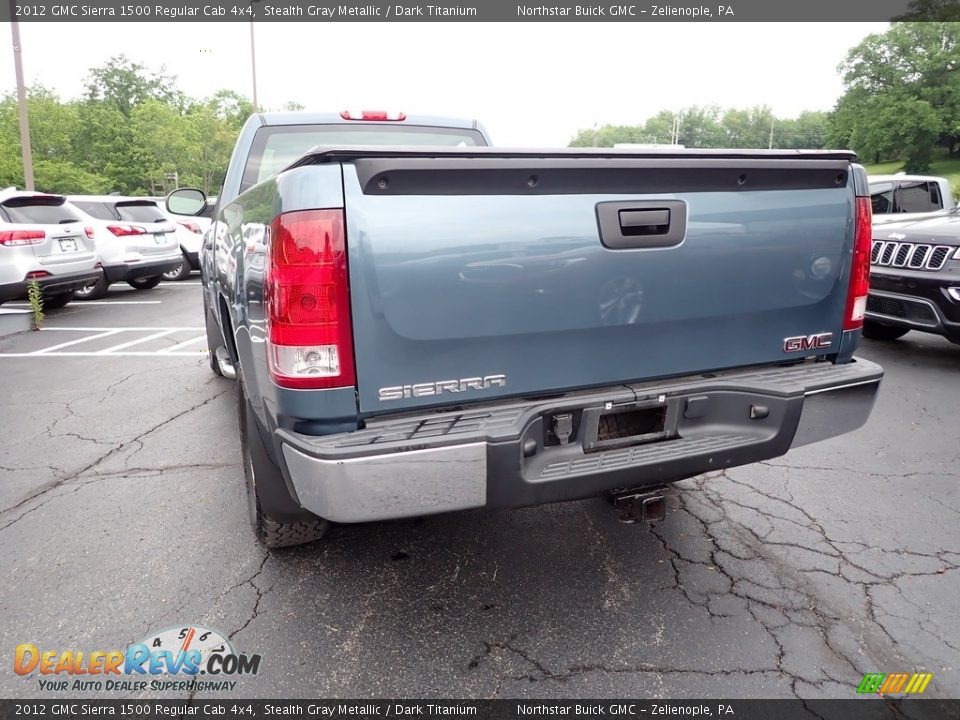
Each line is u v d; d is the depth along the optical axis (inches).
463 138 170.9
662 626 92.9
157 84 3061.0
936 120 2755.9
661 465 85.0
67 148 2445.9
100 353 271.4
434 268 73.8
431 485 74.0
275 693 81.2
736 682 82.4
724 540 116.1
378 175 70.0
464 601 99.0
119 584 103.1
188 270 546.0
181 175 2618.1
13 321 347.3
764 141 5388.8
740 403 91.9
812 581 103.6
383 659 86.8
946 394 200.4
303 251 70.5
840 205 95.7
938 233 213.9
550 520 123.0
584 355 84.4
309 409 73.7
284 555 111.4
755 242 90.2
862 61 3031.5
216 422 181.3
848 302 100.2
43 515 126.2
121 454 157.9
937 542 115.1
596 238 80.7
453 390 78.6
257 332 84.9
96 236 421.4
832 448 158.6
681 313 88.2
